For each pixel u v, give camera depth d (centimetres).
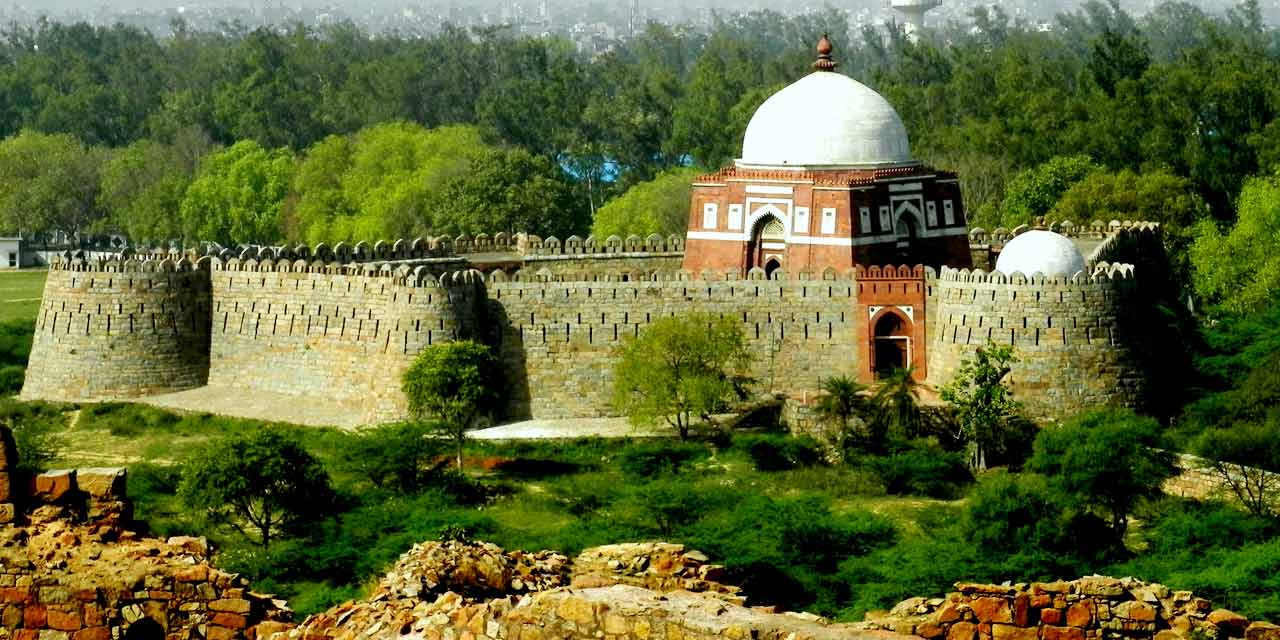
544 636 3628
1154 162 19562
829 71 14975
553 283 13200
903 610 4403
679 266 15275
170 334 13988
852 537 9144
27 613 4188
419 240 15150
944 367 12719
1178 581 8062
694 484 11050
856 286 13100
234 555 8775
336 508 10231
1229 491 10562
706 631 3509
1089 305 12381
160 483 10944
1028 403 12325
